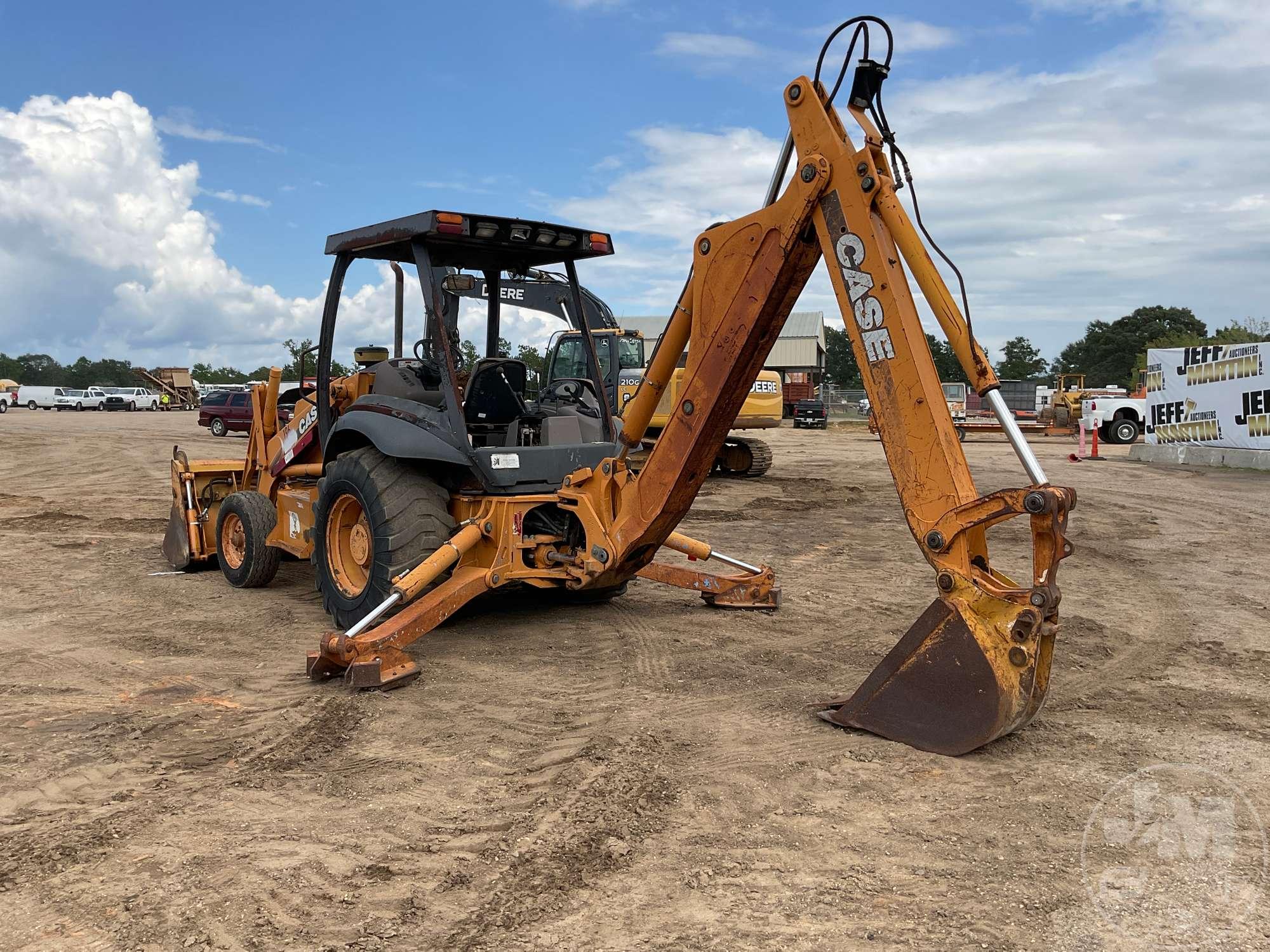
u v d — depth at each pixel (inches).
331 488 233.8
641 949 98.8
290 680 197.0
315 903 108.7
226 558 301.4
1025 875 114.5
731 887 111.7
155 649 222.5
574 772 146.9
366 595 220.4
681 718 172.4
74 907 108.0
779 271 171.2
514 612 258.2
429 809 134.3
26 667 207.3
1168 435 775.7
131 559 341.7
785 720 170.2
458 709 178.7
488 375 242.5
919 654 157.2
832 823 128.6
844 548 369.1
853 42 164.1
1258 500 513.7
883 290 156.0
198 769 149.5
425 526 217.2
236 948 99.7
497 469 221.1
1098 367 3730.3
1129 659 213.6
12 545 369.7
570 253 240.8
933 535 151.2
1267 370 685.3
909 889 111.3
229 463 330.6
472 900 109.2
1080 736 162.6
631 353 663.1
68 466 711.7
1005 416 148.1
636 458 565.9
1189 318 3654.0
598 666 206.8
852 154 158.9
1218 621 251.3
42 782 144.0
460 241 223.8
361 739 163.3
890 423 156.9
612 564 208.4
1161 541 386.6
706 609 263.0
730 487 597.9
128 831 127.1
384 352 261.6
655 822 129.3
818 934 101.6
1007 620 146.4
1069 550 141.0
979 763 148.9
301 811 133.9
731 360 180.4
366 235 236.2
